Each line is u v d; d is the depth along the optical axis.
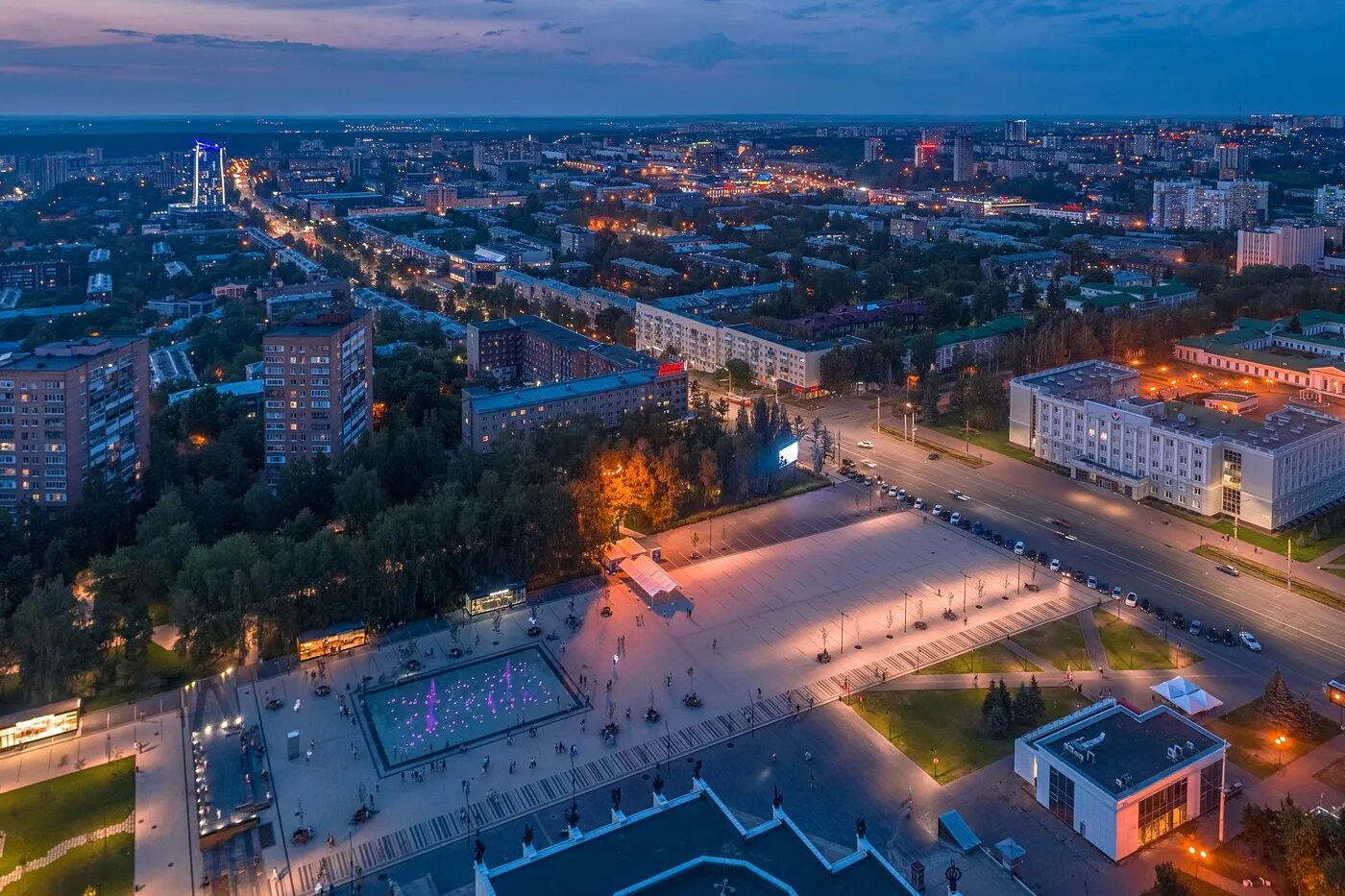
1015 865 165.12
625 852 146.12
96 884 165.00
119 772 194.62
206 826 176.12
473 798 185.75
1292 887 156.38
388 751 199.88
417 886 164.38
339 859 171.00
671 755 197.50
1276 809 176.25
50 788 189.75
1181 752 178.38
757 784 188.12
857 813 179.88
